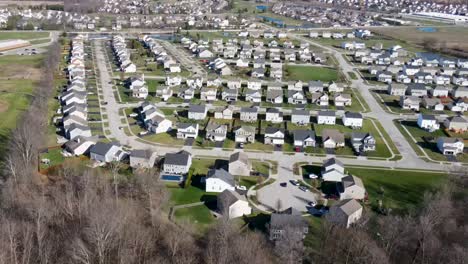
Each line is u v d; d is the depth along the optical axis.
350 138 153.88
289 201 113.62
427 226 94.19
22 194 107.50
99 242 85.25
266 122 168.00
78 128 145.38
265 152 142.12
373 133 160.25
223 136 149.12
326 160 134.75
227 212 101.94
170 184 119.62
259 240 95.56
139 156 126.56
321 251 93.25
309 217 106.81
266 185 121.12
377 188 121.00
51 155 134.38
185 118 169.75
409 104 187.75
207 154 139.38
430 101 190.88
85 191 105.19
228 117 169.88
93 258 85.31
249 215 106.56
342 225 100.75
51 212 98.31
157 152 139.38
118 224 93.25
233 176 122.31
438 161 139.12
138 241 90.81
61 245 90.00
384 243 94.69
